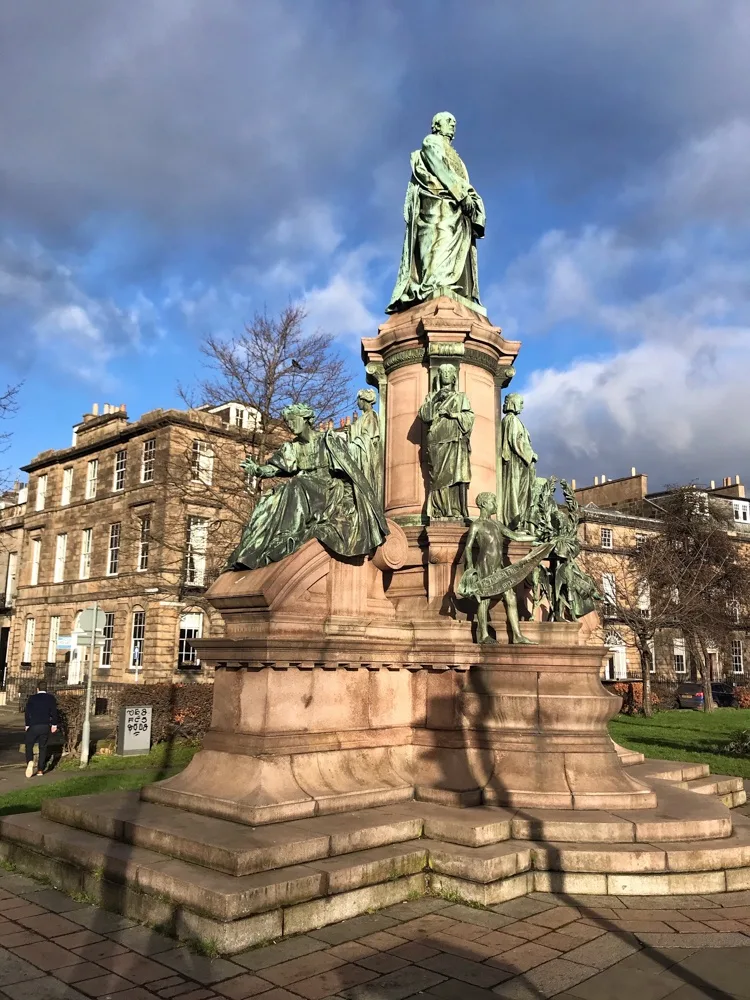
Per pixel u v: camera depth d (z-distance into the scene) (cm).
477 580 945
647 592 4284
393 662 916
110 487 4356
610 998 496
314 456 936
